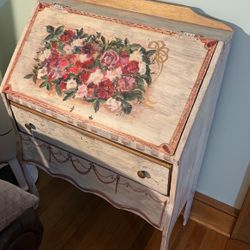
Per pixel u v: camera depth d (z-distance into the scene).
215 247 1.25
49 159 1.13
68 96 0.90
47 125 1.00
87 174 1.05
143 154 0.83
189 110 0.78
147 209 0.97
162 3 0.90
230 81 0.99
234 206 1.27
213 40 0.81
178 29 0.86
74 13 0.97
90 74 0.89
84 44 0.93
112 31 0.91
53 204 1.40
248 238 1.25
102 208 1.38
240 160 1.14
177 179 0.82
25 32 1.01
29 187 1.36
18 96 0.96
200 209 1.33
